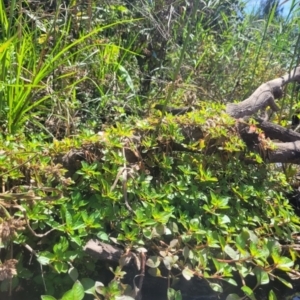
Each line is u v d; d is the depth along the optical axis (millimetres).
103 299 1225
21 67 1772
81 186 1426
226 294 1479
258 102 2211
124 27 2850
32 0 2424
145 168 1645
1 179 1319
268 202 1714
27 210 1218
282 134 2018
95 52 2189
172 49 2941
